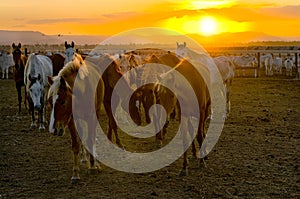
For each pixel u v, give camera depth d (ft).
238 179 28.22
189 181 28.02
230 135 42.52
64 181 28.35
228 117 53.26
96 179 28.71
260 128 45.93
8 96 81.61
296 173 29.32
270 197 24.70
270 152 35.45
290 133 43.24
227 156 34.32
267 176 28.76
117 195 25.41
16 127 48.75
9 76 131.85
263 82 104.42
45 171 30.83
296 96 75.56
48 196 25.39
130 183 27.78
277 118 52.37
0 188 26.99
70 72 27.40
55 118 25.61
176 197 24.93
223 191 25.84
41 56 51.08
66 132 45.55
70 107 26.23
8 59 123.65
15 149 38.01
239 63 133.49
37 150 37.63
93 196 25.30
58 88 25.88
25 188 26.96
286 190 25.85
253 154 34.86
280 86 94.17
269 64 137.80
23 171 30.89
